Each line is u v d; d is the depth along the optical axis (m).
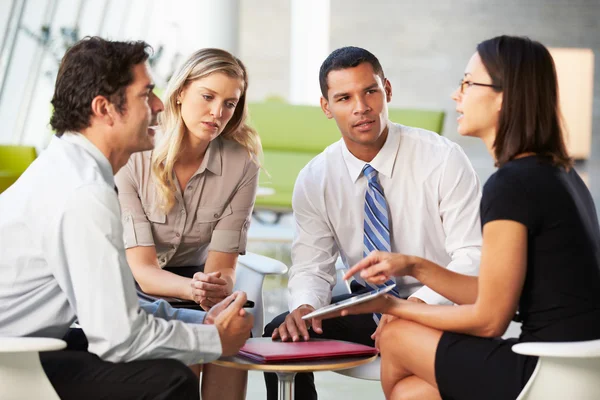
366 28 12.18
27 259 2.11
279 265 3.35
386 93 3.10
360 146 3.02
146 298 2.90
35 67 9.09
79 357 2.13
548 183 2.09
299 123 8.12
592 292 2.10
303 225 3.16
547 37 12.27
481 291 2.11
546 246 2.08
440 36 12.20
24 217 2.10
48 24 9.35
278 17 12.55
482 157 12.10
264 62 12.57
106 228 2.04
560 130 2.18
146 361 2.11
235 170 3.23
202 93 3.00
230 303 2.43
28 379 2.03
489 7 12.19
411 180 3.04
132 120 2.23
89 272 2.03
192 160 3.17
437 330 2.24
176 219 3.20
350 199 3.10
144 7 10.33
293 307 2.97
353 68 2.89
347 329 3.01
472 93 2.25
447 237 3.03
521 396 2.06
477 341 2.18
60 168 2.12
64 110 2.21
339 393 3.96
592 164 12.23
